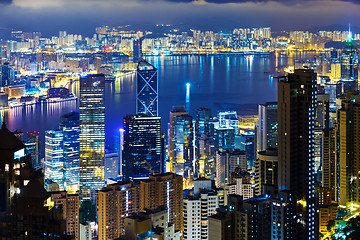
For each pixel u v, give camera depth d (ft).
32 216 432.25
